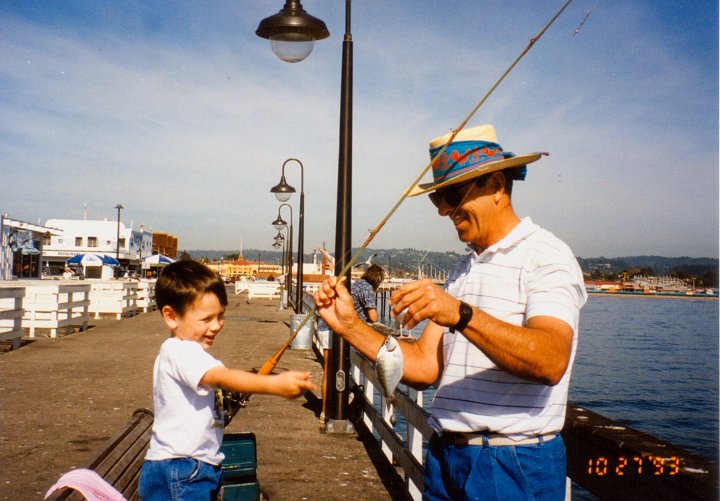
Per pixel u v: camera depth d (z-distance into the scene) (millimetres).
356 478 5758
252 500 4340
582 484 2576
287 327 21281
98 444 6543
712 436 22188
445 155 2443
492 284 2289
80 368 11211
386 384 2264
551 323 2031
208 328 2777
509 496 2189
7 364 11508
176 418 2654
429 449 2564
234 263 150750
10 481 5375
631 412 26375
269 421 7812
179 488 2633
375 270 8906
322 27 7102
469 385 2320
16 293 13266
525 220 2359
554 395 2227
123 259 89438
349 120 7500
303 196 22828
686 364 42188
